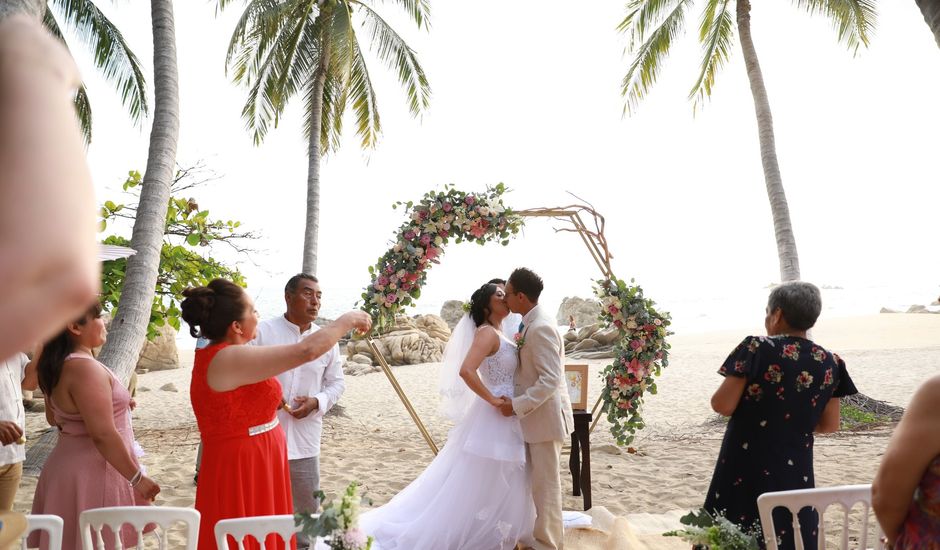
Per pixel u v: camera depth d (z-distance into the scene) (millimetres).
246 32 13469
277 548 3180
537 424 4359
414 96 14680
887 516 1787
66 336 3154
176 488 6430
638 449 8062
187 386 15578
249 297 3059
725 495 3209
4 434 3598
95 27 11094
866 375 14289
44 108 465
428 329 23641
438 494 4523
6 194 424
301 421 4512
